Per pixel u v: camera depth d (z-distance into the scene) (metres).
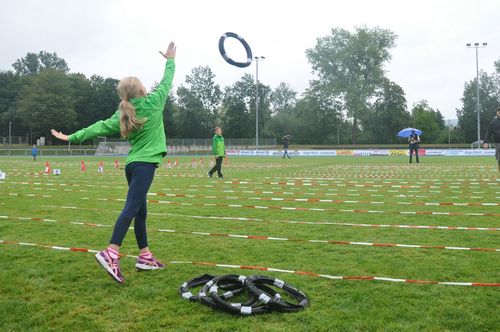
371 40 63.44
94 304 3.40
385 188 11.64
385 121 67.44
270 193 10.54
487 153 42.50
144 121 3.95
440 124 80.38
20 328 2.97
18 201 9.15
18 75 87.88
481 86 72.69
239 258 4.64
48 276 4.05
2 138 74.12
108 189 11.71
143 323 3.04
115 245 3.82
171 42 4.52
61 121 73.31
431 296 3.51
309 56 65.44
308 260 4.55
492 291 3.62
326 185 12.55
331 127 70.69
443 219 6.91
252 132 75.94
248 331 2.90
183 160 36.25
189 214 7.46
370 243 5.27
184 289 3.58
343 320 3.06
